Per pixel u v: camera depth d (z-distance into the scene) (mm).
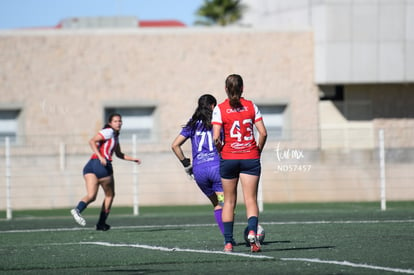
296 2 112625
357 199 96438
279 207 85938
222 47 109562
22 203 96375
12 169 97062
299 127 110250
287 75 110000
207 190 39125
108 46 107750
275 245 39594
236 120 34938
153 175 96062
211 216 69938
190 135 38875
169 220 64625
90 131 106812
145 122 108500
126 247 40812
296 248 37875
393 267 30297
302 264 31531
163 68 108625
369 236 44000
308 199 95000
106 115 107750
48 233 52094
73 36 107062
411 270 29344
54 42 106625
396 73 107062
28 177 97000
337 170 95750
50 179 97438
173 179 96250
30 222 66125
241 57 109688
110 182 53156
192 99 109000
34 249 40438
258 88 109750
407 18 107000
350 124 111062
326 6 107062
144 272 30672
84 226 59156
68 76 106750
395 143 104375
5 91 105375
